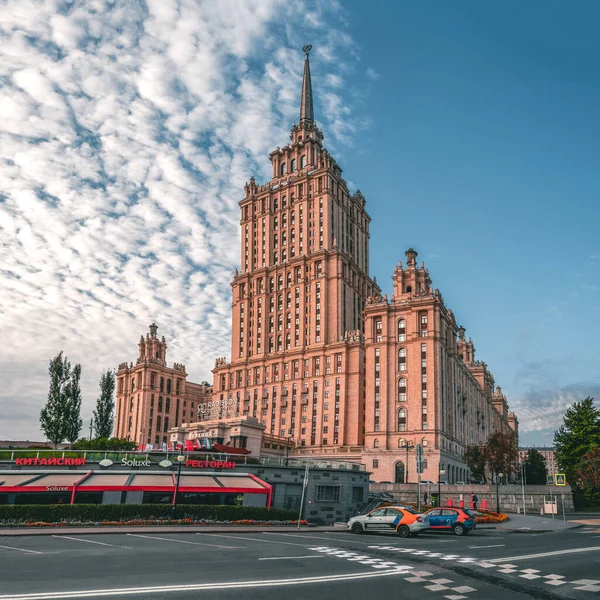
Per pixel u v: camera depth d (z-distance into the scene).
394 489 95.25
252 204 188.25
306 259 167.75
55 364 103.56
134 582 21.94
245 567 26.16
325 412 150.38
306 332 162.62
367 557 30.23
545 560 29.80
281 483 63.88
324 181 172.25
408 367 130.75
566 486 88.06
